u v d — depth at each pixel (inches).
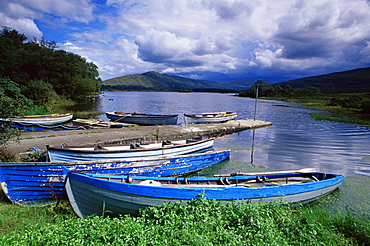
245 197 260.5
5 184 264.4
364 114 1432.1
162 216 217.8
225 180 305.4
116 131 638.5
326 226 228.5
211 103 2493.8
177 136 658.2
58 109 1366.9
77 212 256.5
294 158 525.3
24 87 1302.9
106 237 185.5
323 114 1437.0
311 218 240.5
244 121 1058.1
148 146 450.3
